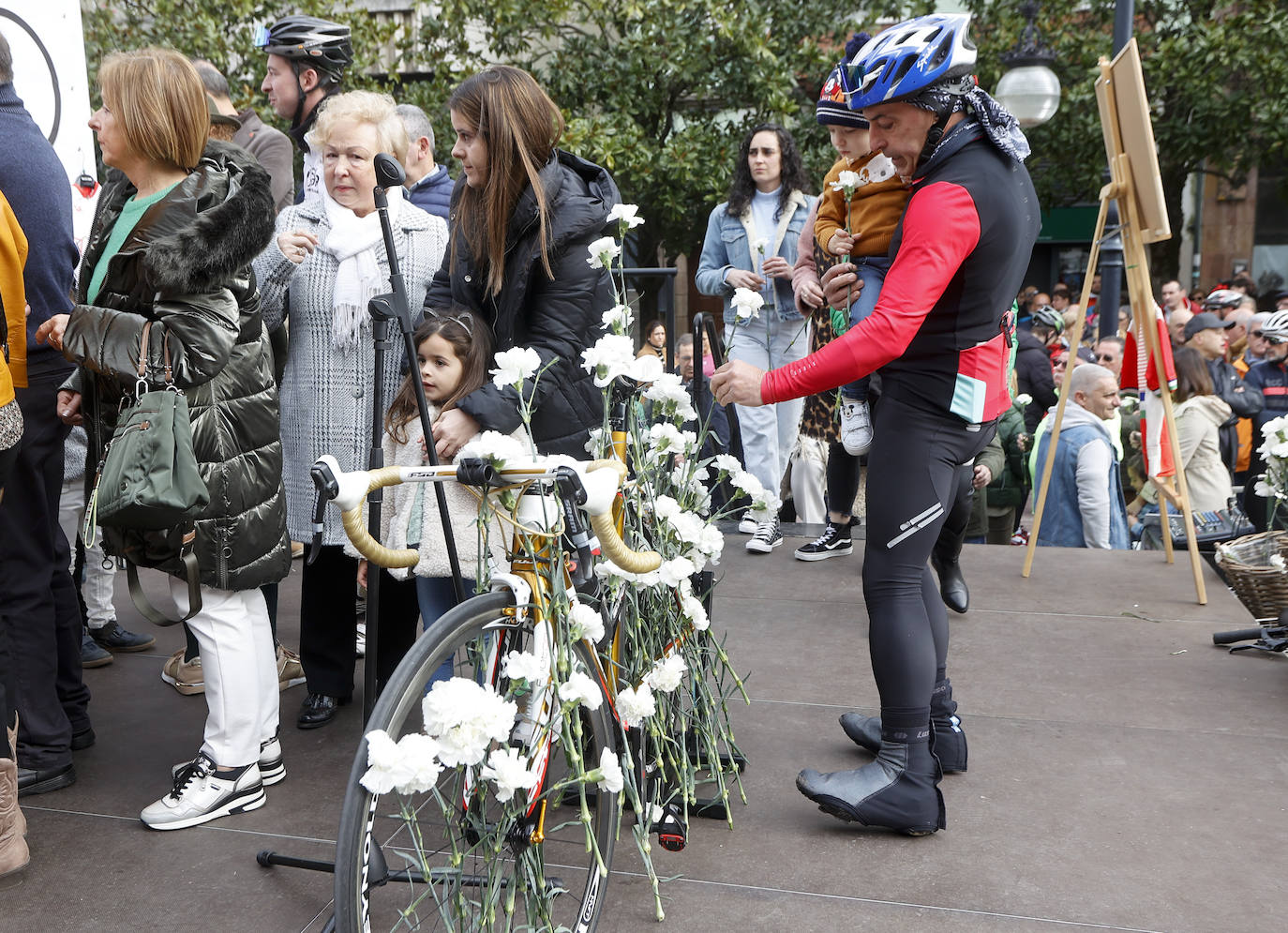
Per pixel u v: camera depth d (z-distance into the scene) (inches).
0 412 94.5
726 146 462.0
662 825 94.7
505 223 104.6
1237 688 136.6
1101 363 292.0
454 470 72.5
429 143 163.5
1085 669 144.1
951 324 94.7
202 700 136.6
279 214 126.6
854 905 89.8
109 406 100.9
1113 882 93.2
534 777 72.2
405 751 61.6
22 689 109.7
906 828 99.2
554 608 73.7
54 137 157.8
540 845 74.2
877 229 117.5
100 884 93.8
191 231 91.2
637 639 92.4
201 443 97.5
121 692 139.2
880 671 99.8
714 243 207.8
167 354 94.0
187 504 91.0
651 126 485.4
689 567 89.9
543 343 105.2
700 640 104.8
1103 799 108.6
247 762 106.0
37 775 110.0
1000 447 235.8
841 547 198.5
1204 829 102.4
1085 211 642.2
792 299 198.7
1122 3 275.4
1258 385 271.9
